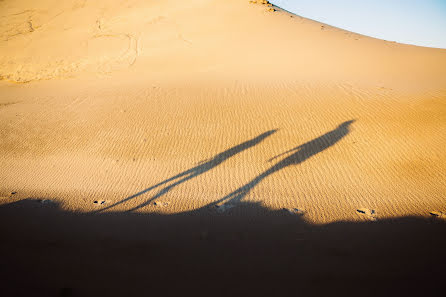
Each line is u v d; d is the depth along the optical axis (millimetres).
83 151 10352
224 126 11531
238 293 3598
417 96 12945
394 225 5883
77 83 21219
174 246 4855
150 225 5812
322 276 4012
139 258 4422
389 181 8156
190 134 11109
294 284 3816
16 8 38625
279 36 28766
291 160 9398
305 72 18297
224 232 5500
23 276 3822
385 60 20906
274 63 21344
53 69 25453
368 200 7234
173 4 39062
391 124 10828
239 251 4727
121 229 5574
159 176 8750
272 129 11141
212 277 3945
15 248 4625
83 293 3508
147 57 26969
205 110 12875
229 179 8500
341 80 15945
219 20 33594
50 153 10273
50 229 5484
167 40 30344
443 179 8008
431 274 4055
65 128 12055
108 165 9438
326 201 7223
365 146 9828
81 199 7348
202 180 8469
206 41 29109
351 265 4312
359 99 12992
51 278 3805
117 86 17750
